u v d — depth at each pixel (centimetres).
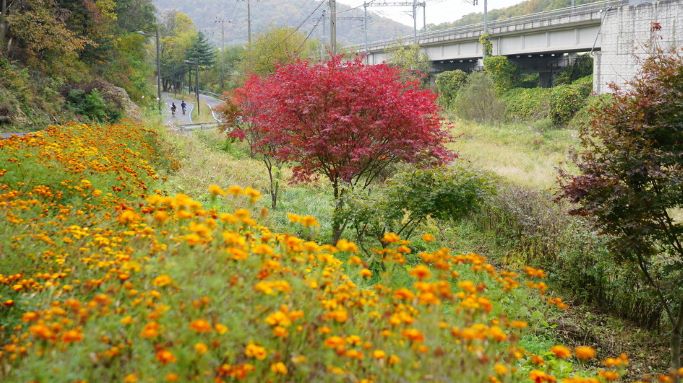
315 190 1490
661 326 795
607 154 650
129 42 4519
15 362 267
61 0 3400
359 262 373
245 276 318
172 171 1278
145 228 392
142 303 298
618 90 714
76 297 348
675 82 616
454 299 346
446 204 789
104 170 722
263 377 279
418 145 870
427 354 274
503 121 3234
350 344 297
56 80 2916
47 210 534
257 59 4594
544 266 994
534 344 650
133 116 3262
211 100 7431
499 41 4453
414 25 5366
